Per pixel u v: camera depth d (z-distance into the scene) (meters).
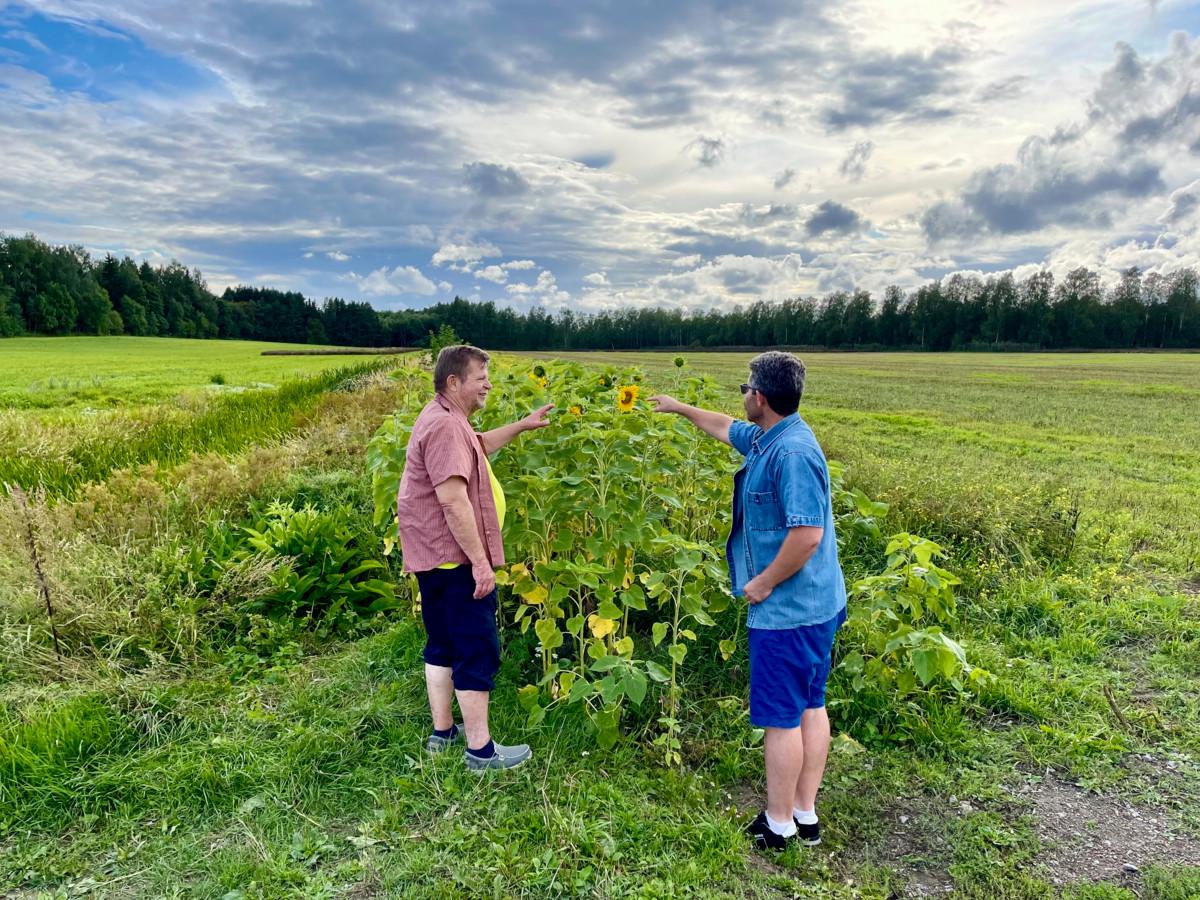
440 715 3.27
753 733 3.45
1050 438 14.68
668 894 2.48
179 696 3.59
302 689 3.82
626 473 3.65
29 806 2.85
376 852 2.67
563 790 3.01
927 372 42.75
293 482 7.11
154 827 2.82
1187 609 5.11
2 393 19.05
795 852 2.79
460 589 3.09
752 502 2.81
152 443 9.50
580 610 3.95
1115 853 2.83
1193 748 3.49
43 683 3.74
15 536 4.77
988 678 3.92
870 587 3.86
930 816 3.05
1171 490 9.26
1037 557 6.04
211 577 4.78
